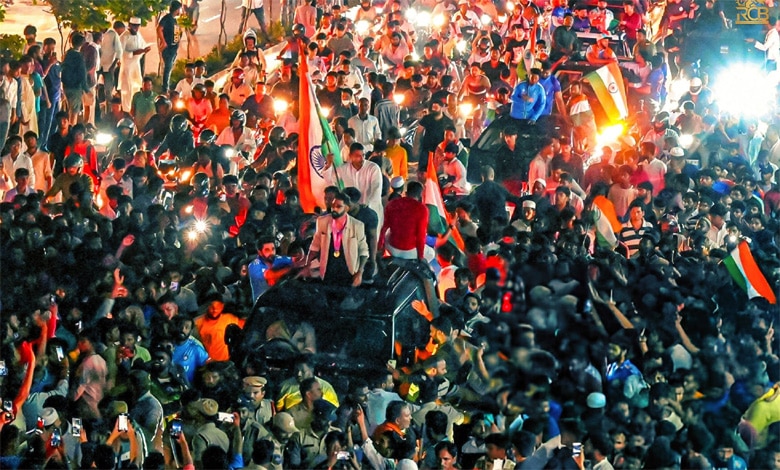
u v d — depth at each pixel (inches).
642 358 679.7
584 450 630.5
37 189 940.6
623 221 930.7
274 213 858.8
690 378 652.7
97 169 983.6
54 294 783.1
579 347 658.8
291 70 1125.1
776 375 674.8
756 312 755.4
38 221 842.8
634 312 704.4
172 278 780.0
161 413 665.6
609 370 659.4
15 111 1054.4
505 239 832.9
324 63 1225.4
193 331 749.3
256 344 746.2
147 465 641.0
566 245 827.4
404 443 650.2
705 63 1322.6
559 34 1203.9
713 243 894.4
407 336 754.2
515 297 685.3
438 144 1023.0
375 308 750.5
